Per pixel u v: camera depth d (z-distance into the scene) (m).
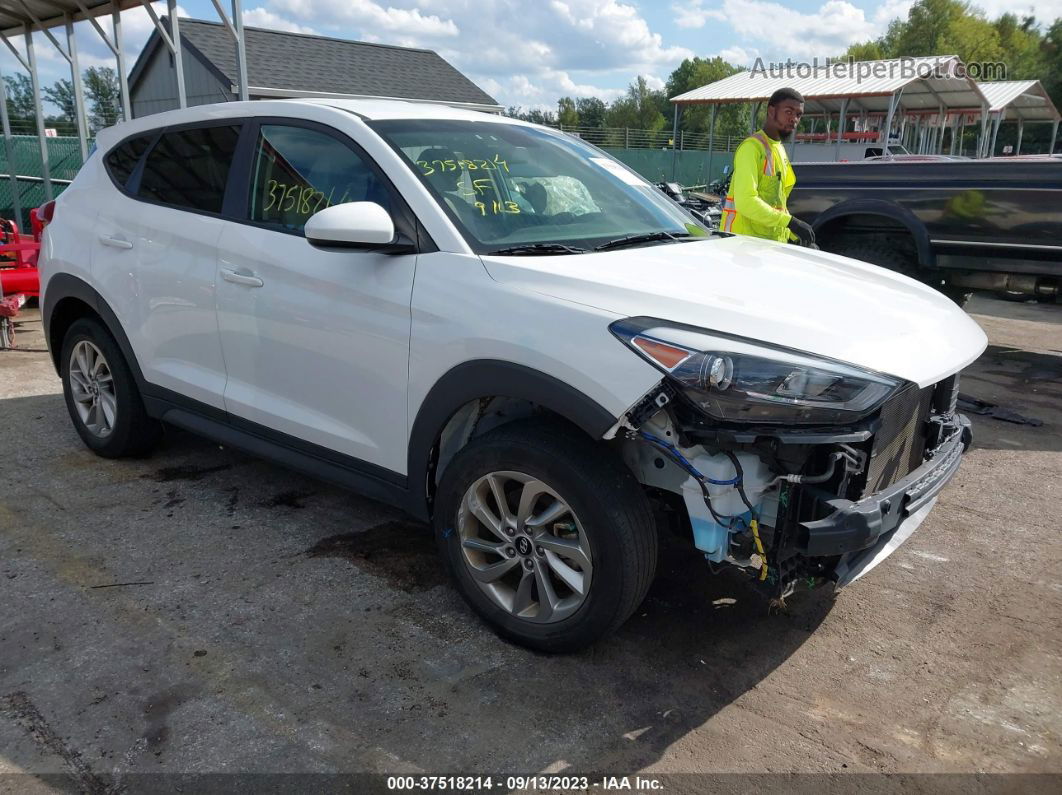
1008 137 42.19
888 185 6.82
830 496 2.34
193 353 3.67
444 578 3.24
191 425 3.77
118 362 4.07
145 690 2.52
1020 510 4.06
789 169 5.25
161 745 2.29
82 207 4.20
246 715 2.42
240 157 3.50
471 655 2.74
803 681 2.66
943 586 3.30
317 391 3.18
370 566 3.32
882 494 2.48
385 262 2.89
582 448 2.50
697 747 2.35
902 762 2.31
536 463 2.53
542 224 3.08
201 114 3.76
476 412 2.87
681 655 2.78
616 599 2.50
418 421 2.82
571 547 2.57
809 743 2.38
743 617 3.02
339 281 3.00
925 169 6.59
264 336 3.30
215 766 2.22
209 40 24.16
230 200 3.48
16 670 2.60
